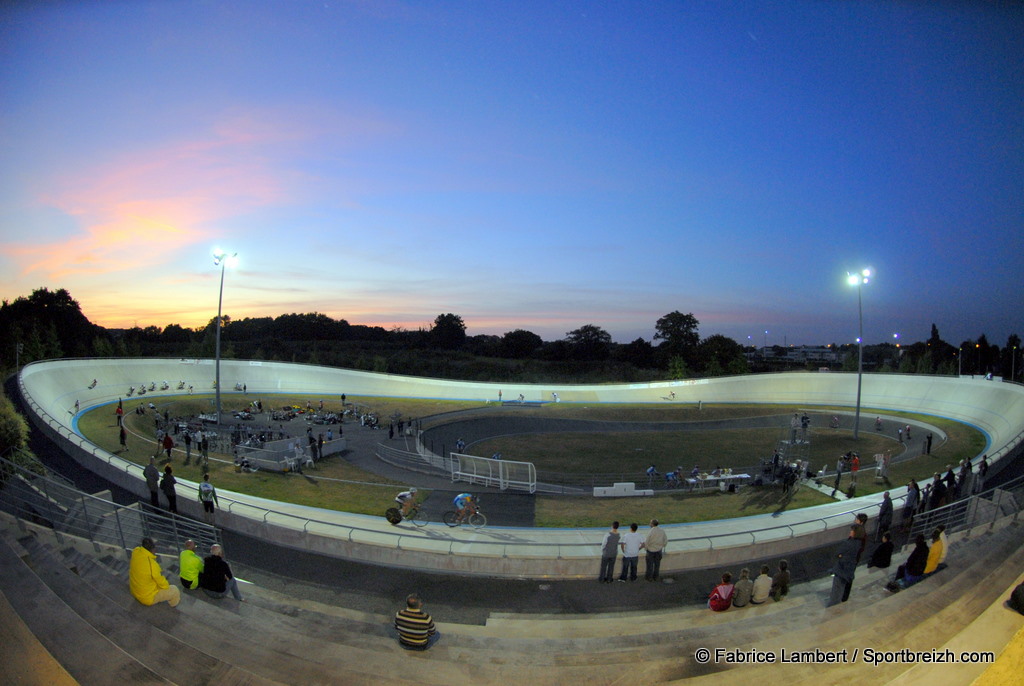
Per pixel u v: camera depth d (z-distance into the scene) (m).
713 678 5.91
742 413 58.81
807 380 66.31
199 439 32.06
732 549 15.90
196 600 8.84
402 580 14.65
